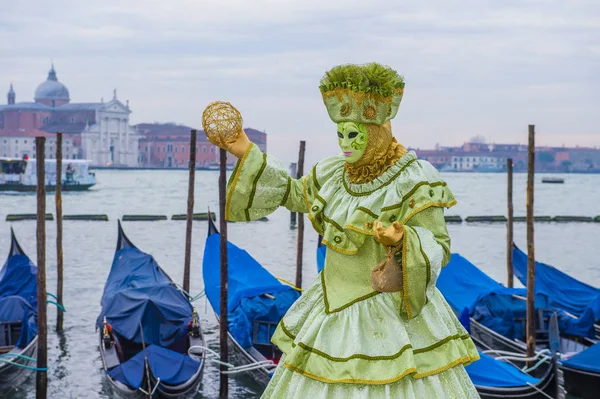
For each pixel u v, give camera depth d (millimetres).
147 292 22344
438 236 3281
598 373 18344
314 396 3367
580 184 177500
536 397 16594
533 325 20812
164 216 67062
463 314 19750
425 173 3367
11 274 25250
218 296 23328
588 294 24891
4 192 93188
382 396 3260
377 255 3398
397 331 3338
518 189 142500
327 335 3412
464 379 3518
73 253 45000
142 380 18078
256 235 56438
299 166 31203
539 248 51812
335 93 3402
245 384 20938
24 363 21125
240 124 3643
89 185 101812
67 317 28234
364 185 3449
